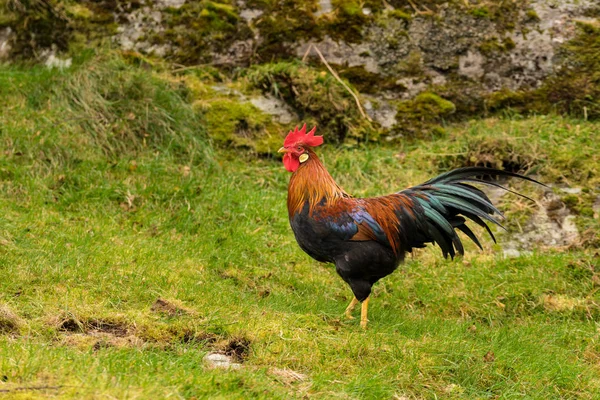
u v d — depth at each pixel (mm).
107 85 31844
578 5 35844
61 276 20328
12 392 12906
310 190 20875
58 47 35000
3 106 30781
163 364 15508
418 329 20859
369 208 20828
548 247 27484
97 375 13938
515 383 17578
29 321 17328
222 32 35469
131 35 35500
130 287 20328
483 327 22391
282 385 15656
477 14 35438
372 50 34969
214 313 18906
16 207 25609
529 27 35281
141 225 26359
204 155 30969
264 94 34031
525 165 30906
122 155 29984
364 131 33094
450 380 17422
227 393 14508
